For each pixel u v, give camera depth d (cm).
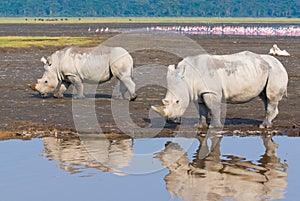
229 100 2450
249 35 12369
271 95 2466
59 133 2414
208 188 1658
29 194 1584
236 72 2403
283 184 1692
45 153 2053
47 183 1675
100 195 1577
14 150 2103
